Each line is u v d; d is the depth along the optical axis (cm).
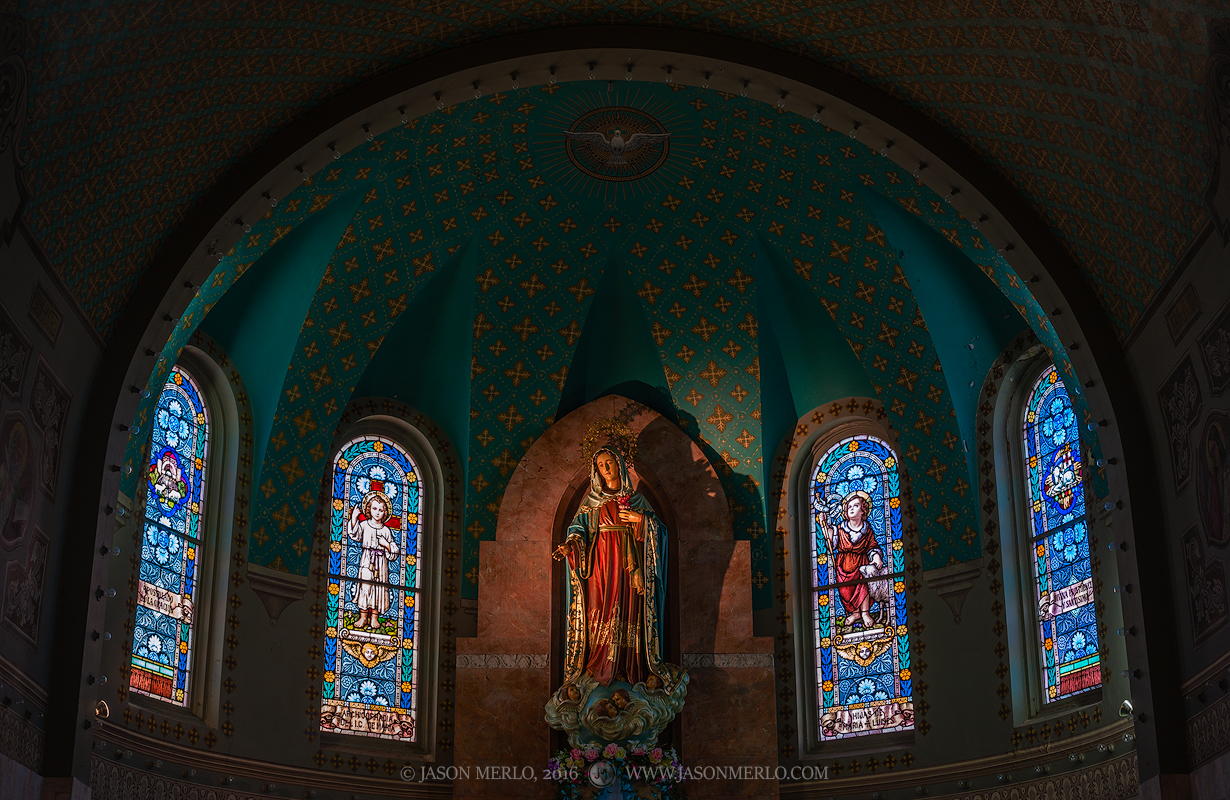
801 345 1888
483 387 1877
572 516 1827
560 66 1537
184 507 1648
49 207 1238
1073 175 1420
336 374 1797
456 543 1856
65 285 1299
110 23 1185
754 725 1736
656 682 1684
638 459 1859
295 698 1672
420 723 1770
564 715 1677
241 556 1675
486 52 1508
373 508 1831
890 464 1848
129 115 1284
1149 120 1278
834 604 1834
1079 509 1645
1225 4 1109
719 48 1521
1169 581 1384
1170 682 1357
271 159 1471
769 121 1709
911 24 1418
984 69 1414
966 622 1711
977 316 1750
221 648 1620
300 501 1748
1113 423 1445
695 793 1706
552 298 1884
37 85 1151
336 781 1667
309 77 1445
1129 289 1419
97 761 1427
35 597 1276
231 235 1475
